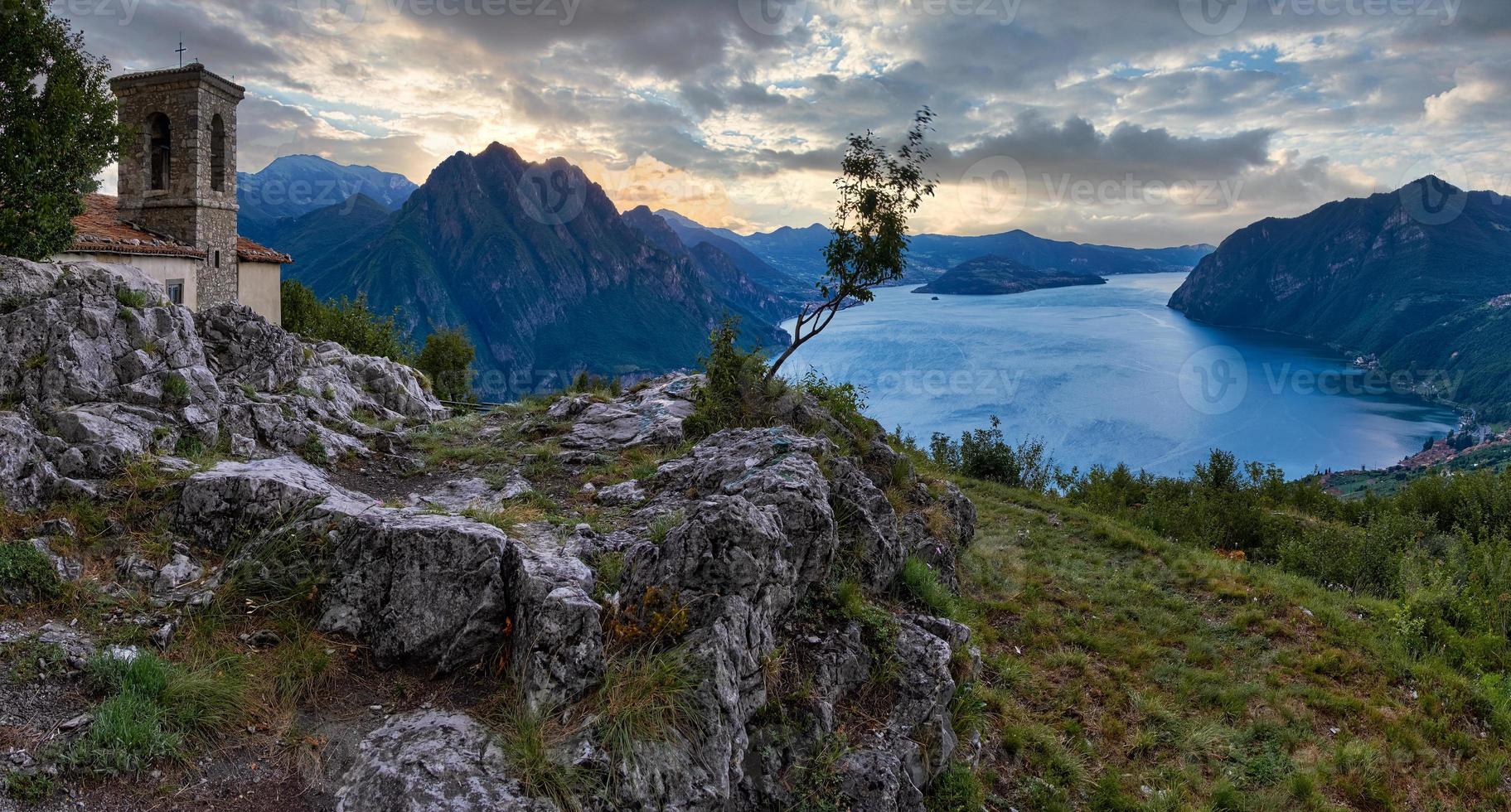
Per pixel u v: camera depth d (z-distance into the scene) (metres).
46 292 12.02
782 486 9.66
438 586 7.55
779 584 8.51
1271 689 13.64
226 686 6.56
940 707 9.21
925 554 15.17
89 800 5.29
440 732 6.23
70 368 11.12
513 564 7.62
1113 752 11.63
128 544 8.40
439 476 14.08
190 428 11.90
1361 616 17.27
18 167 19.59
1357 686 13.95
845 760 7.75
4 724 5.63
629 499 11.82
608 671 6.73
